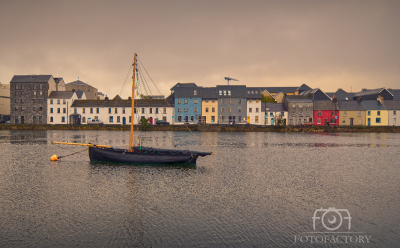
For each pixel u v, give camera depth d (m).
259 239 14.02
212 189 22.27
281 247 13.31
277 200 19.69
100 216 16.64
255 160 36.03
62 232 14.62
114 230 14.86
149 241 13.77
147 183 23.86
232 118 108.88
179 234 14.46
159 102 108.25
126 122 106.06
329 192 21.70
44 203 18.75
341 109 109.81
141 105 106.25
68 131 88.31
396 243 13.78
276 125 95.94
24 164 31.80
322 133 89.31
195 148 48.03
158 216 16.67
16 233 14.49
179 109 107.44
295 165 32.84
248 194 21.02
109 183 23.80
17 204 18.53
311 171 29.52
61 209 17.69
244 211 17.55
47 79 110.00
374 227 15.50
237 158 37.50
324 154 42.09
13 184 23.33
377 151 46.16
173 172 28.19
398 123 108.62
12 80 109.75
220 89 111.12
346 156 40.31
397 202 19.44
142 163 31.92
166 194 20.81
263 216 16.80
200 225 15.52
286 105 111.25
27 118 109.25
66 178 25.41
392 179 26.11
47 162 33.00
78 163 32.38
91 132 84.19
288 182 24.72
